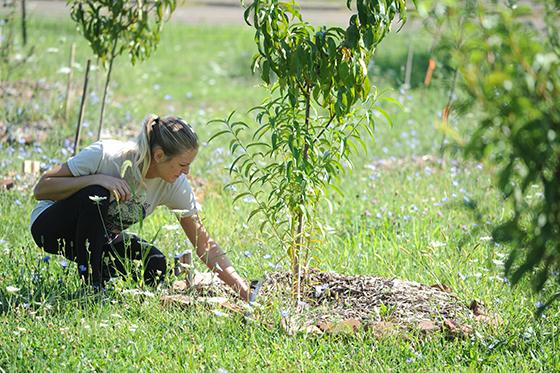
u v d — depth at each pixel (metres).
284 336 7.32
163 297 8.00
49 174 8.02
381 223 11.01
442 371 6.86
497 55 4.94
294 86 7.42
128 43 12.16
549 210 5.05
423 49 28.39
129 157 8.05
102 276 8.42
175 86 23.47
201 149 15.52
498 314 7.90
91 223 7.95
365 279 8.66
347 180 13.42
